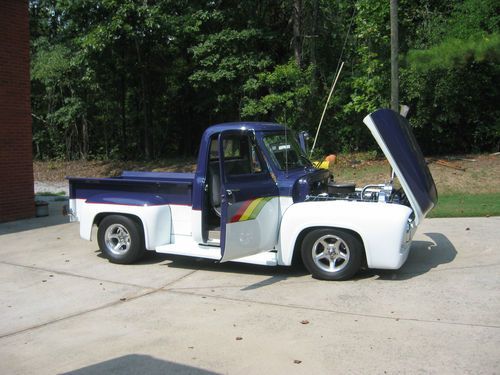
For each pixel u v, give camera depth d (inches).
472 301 223.3
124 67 852.0
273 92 728.3
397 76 490.0
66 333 206.8
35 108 1038.4
